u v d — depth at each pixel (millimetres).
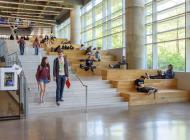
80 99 9508
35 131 5910
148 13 15891
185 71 12805
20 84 8008
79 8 25422
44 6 22562
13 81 7328
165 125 6414
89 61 14828
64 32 32438
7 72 7254
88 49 17875
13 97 8961
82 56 17156
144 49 15211
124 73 12180
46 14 27688
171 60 13977
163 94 10711
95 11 23172
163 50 14609
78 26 25438
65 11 28484
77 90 10133
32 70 12266
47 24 33719
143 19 13977
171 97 10930
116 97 10117
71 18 25547
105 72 12016
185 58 12820
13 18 29031
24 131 5918
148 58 15867
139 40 13820
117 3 19250
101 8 21844
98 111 8578
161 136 5406
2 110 8000
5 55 15656
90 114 8039
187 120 6984
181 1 13219
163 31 14578
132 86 11164
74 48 19656
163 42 14570
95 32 23297
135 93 10148
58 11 26422
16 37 19984
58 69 8758
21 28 37625
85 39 25781
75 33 25375
